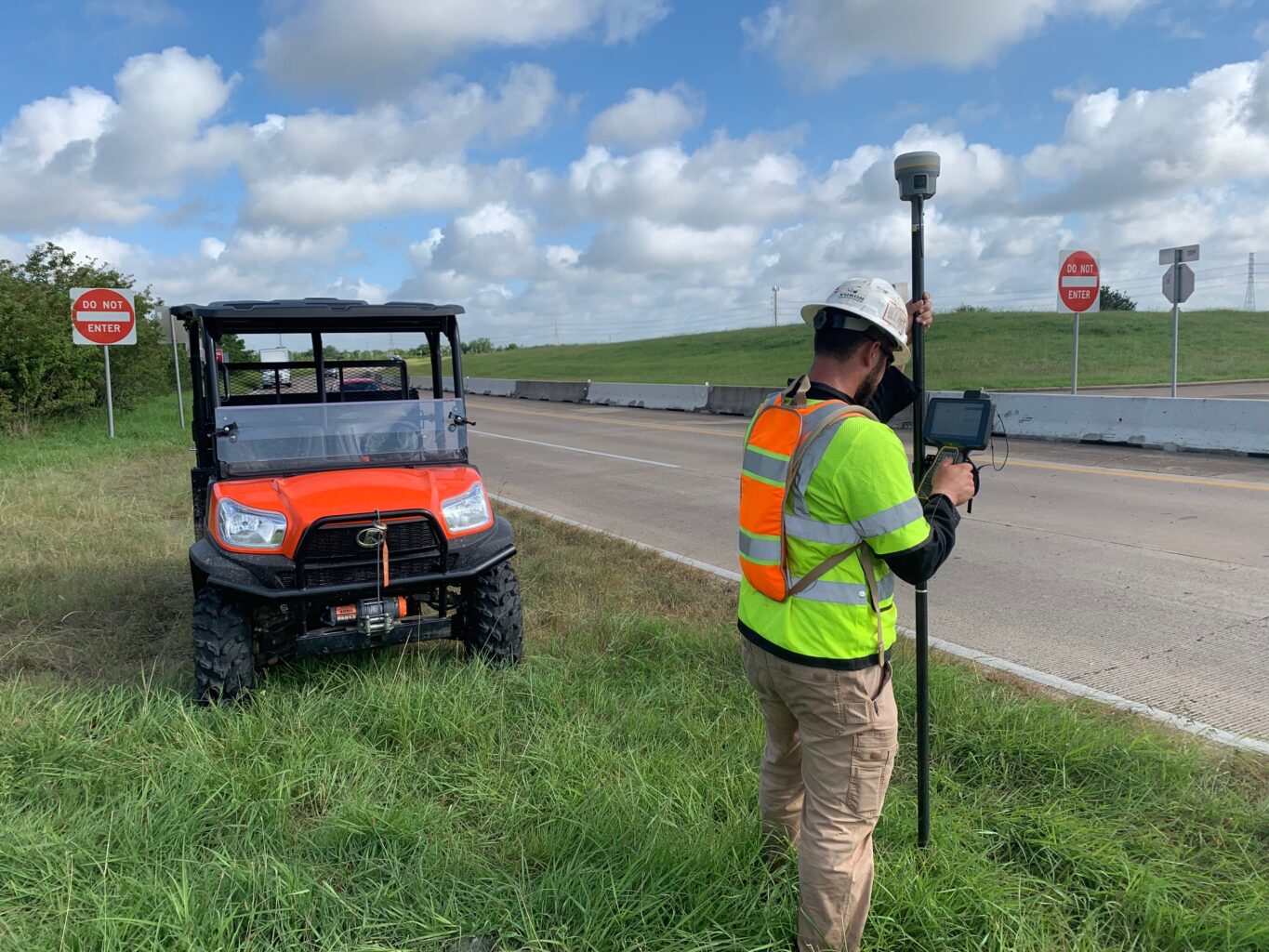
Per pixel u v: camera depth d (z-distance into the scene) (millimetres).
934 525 2316
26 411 17578
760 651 2453
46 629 5688
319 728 3955
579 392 28906
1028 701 4176
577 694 4422
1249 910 2629
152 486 11164
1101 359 31391
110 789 3473
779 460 2328
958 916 2645
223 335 5340
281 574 4223
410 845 3111
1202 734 3941
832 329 2348
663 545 8094
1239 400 12102
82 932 2553
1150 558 6922
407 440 5141
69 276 22578
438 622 4516
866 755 2371
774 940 2568
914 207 2715
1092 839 3031
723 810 3303
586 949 2551
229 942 2570
